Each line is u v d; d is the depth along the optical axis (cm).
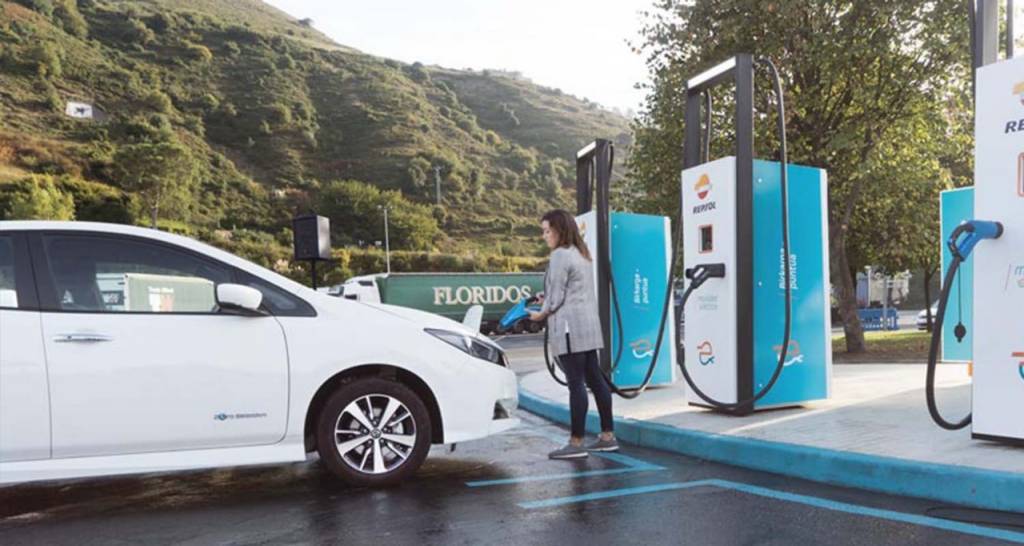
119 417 404
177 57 12475
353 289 3272
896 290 4044
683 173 673
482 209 10569
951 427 449
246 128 11069
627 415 653
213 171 9619
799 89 1302
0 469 387
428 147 11519
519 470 503
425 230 9006
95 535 370
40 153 8006
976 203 446
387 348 455
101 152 8475
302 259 945
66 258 420
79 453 400
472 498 427
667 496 423
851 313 1421
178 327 421
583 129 15650
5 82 9438
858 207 1528
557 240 545
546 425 707
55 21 11831
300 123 11488
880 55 1206
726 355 630
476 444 605
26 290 408
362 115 12269
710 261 643
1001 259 434
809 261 659
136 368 408
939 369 963
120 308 420
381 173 10625
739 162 616
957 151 1420
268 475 499
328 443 443
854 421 567
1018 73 425
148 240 436
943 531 342
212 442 421
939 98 1284
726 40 1284
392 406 454
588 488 447
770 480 457
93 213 7369
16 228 420
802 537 340
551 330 546
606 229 774
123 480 492
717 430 557
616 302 770
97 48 11769
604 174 774
